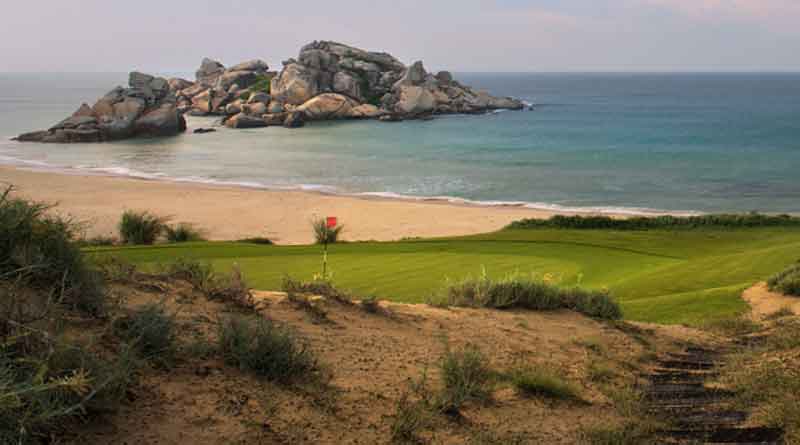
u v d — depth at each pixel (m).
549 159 81.44
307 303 7.58
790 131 117.50
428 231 40.84
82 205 48.28
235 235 39.81
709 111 170.88
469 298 10.44
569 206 51.94
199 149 93.75
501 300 10.27
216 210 47.66
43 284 5.06
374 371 5.74
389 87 160.62
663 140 103.88
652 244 26.08
